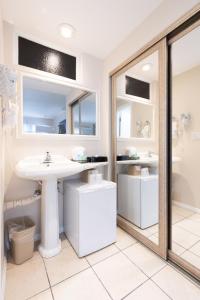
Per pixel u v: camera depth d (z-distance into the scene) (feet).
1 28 4.33
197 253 4.49
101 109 7.12
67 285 3.84
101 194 5.13
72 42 5.97
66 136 6.22
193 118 4.54
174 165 4.70
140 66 5.47
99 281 3.95
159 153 4.71
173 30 4.17
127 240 5.65
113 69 6.46
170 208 4.66
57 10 4.62
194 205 4.63
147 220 5.60
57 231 5.03
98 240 5.08
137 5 4.48
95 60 6.91
